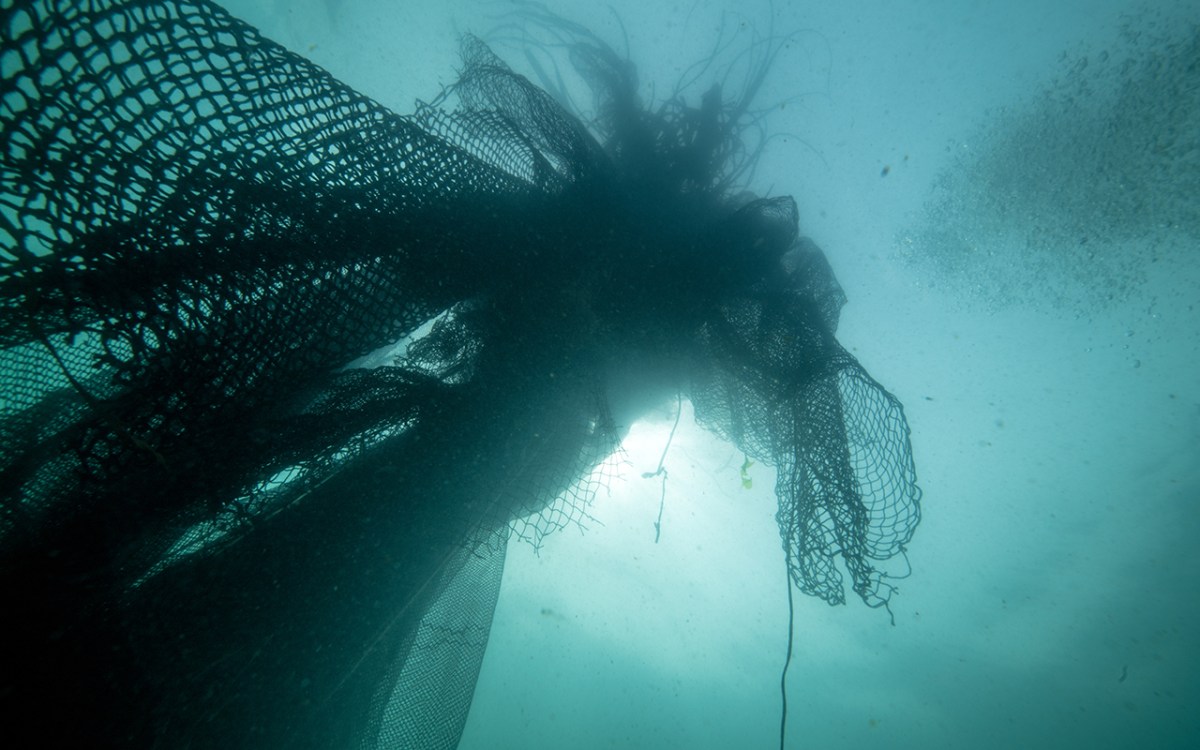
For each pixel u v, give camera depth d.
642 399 1.81
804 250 1.89
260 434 1.09
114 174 0.81
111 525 0.99
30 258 0.77
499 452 1.43
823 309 1.80
